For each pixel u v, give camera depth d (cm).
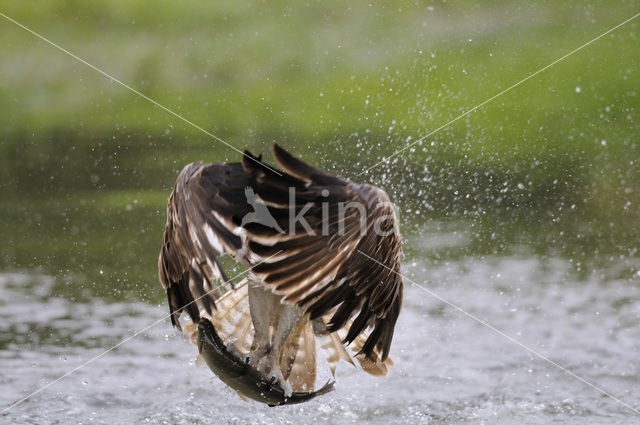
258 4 4384
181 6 4425
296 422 1292
